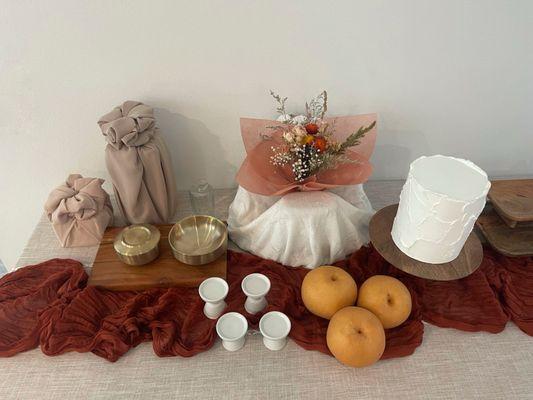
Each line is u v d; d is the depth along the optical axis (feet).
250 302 2.38
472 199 2.13
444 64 2.95
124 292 2.51
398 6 2.67
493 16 2.75
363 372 2.16
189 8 2.59
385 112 3.18
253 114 3.11
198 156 3.33
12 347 2.20
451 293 2.53
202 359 2.21
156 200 2.93
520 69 3.01
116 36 2.67
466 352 2.27
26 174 3.33
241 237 2.86
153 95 2.96
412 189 2.26
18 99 2.88
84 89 2.88
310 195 2.60
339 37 2.78
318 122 2.69
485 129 3.33
